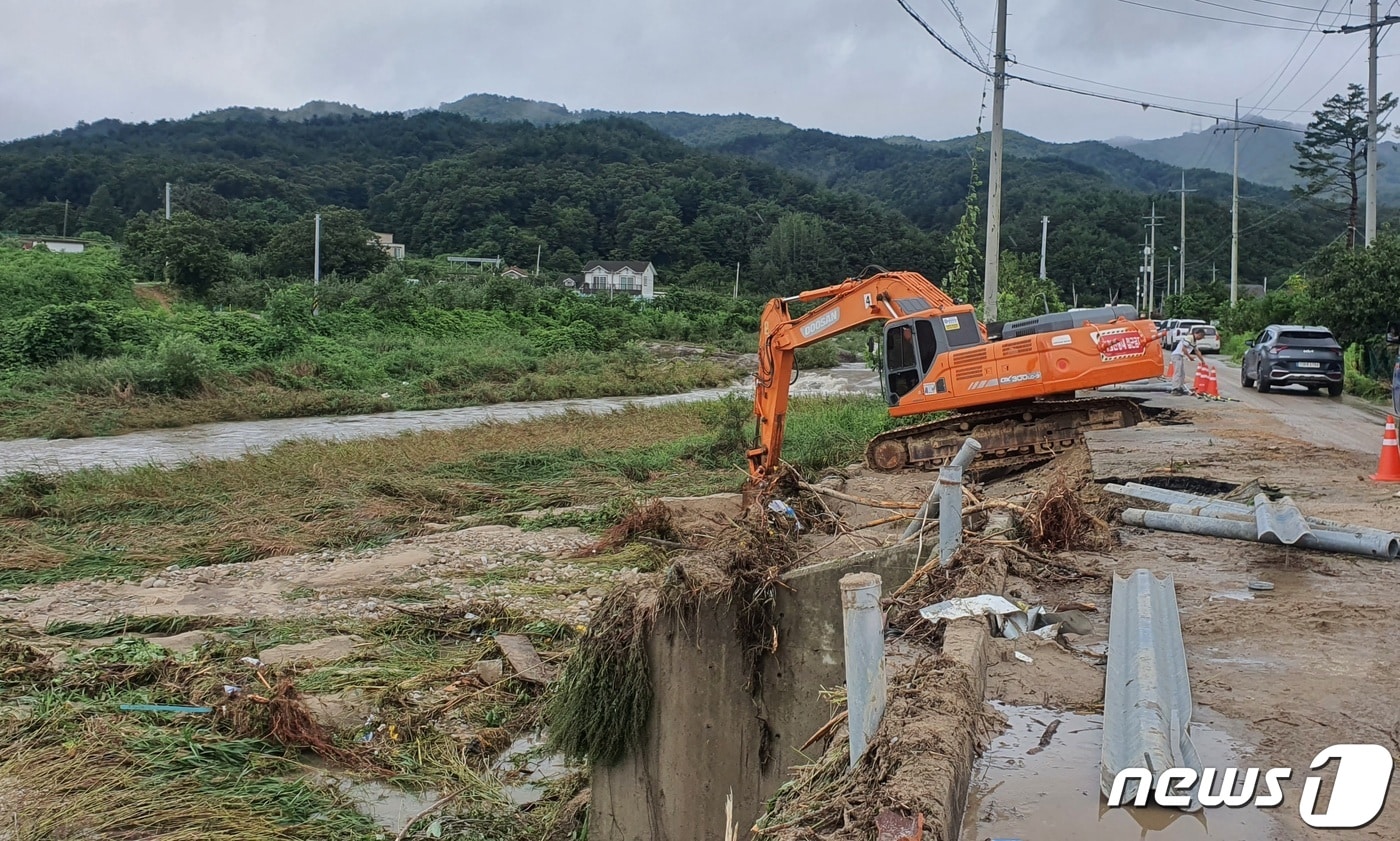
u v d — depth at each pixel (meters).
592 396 39.62
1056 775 4.23
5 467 20.59
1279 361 25.45
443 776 7.61
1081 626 6.21
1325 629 6.11
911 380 17.36
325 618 10.98
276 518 15.27
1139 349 16.69
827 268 106.44
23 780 6.86
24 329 33.09
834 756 4.80
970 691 4.73
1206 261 100.06
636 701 7.51
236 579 12.53
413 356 40.97
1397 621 6.24
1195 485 11.30
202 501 16.44
